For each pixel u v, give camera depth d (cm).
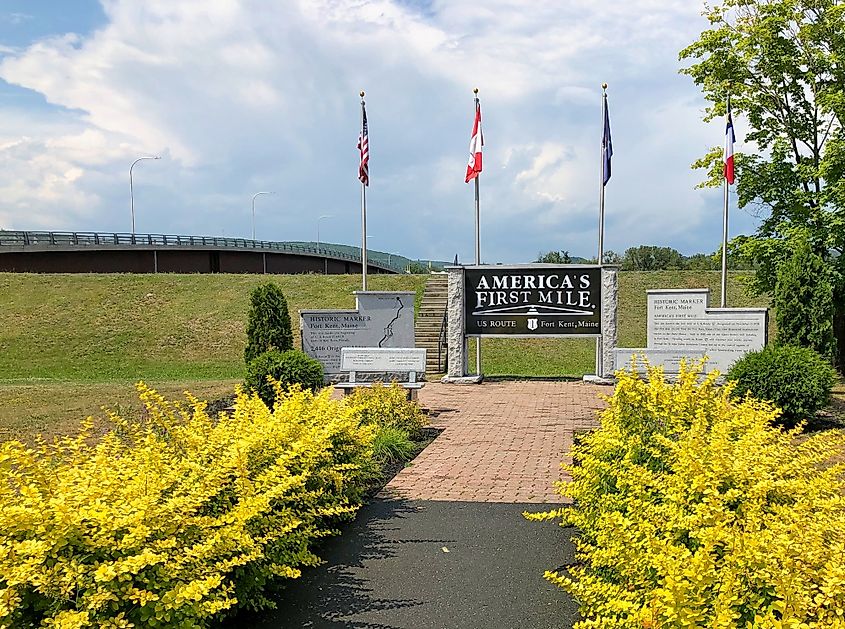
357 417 847
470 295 1797
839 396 1393
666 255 4453
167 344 2502
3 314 2759
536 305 1769
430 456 938
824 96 1683
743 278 1883
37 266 4344
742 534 328
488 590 495
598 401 1452
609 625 351
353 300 2952
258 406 652
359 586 506
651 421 565
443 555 565
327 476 619
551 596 484
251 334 1538
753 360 1113
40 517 347
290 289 3120
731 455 430
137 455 467
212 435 554
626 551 368
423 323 2452
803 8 1808
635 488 426
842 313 1745
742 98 1827
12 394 1534
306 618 457
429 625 444
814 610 283
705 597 300
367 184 1867
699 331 1589
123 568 331
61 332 2592
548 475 828
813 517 356
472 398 1510
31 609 336
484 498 730
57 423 1192
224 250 5116
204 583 351
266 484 483
